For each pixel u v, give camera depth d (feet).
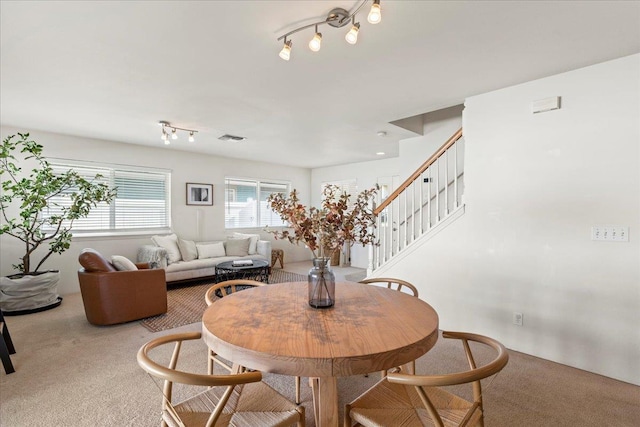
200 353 8.52
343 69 7.84
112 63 7.48
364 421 3.95
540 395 6.61
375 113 11.32
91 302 10.21
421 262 10.85
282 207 5.32
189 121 12.29
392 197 11.80
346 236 5.21
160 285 11.47
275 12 5.57
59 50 6.86
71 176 12.93
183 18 5.74
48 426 5.56
